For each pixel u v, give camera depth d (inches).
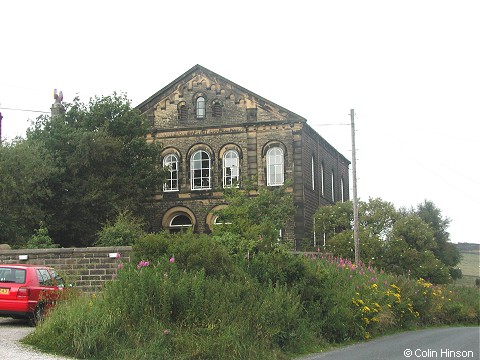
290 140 1702.8
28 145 1448.1
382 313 950.4
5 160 1358.3
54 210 1529.3
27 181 1386.6
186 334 551.5
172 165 1777.8
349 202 1754.4
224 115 1754.4
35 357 509.7
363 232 1621.6
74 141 1530.5
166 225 1756.9
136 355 518.6
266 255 781.9
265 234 861.8
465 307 1409.9
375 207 1752.0
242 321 592.1
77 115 1656.0
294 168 1691.7
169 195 1761.8
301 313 730.2
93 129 1621.6
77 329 546.3
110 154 1540.4
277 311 658.2
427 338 836.6
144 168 1617.9
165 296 578.6
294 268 772.6
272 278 748.6
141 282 590.2
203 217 1736.0
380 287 1021.8
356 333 813.9
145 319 561.6
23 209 1387.8
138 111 1695.4
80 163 1535.4
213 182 1737.2
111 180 1533.0
